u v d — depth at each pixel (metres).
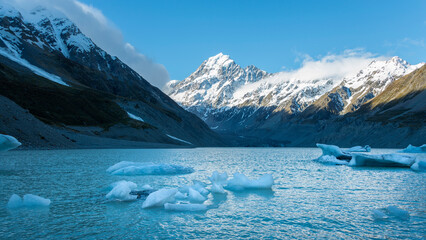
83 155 59.69
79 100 133.75
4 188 21.70
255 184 23.42
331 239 12.39
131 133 131.25
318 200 19.42
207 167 42.53
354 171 36.38
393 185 25.28
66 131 99.44
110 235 12.58
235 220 14.96
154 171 31.78
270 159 63.56
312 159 63.53
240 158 67.12
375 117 196.88
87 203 17.91
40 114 107.81
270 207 17.59
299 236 12.73
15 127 68.94
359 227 13.88
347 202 18.84
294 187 24.39
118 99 167.38
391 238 12.48
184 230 13.38
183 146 147.00
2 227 13.27
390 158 40.62
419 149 76.88
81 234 12.62
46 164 39.09
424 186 24.75
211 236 12.66
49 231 12.88
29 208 16.50
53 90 132.12
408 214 15.60
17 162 40.66
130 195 19.38
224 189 23.55
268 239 12.38
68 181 25.56
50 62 187.00
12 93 111.69
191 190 19.64
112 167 32.38
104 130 121.62
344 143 185.38
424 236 12.69
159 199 17.47
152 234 12.80
